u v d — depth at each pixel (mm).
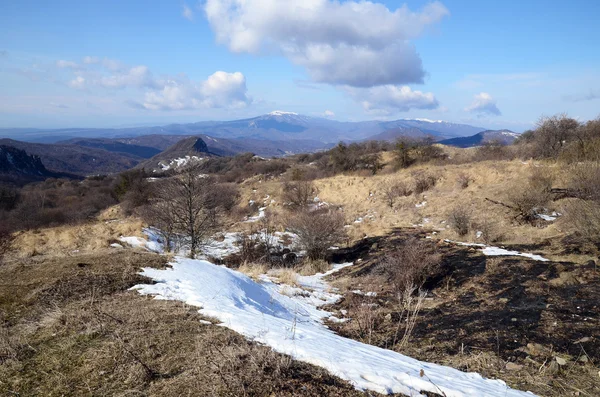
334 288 9805
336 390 3160
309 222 13945
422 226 16031
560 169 15984
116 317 4609
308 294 8828
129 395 3043
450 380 3723
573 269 7570
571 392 3748
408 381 3479
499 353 4824
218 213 17203
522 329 5461
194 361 3537
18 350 3871
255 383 3172
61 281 5895
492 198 16891
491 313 6332
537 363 4422
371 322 6547
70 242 16203
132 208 28281
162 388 3121
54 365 3564
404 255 9773
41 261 7285
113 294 5586
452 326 6027
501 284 7691
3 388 3227
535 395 3662
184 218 13609
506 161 23859
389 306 7770
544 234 11125
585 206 10172
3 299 5324
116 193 39094
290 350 3842
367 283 9680
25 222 27641
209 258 14430
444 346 5301
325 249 13828
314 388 3156
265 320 4973
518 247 10289
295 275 10922
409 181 24578
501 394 3461
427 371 3918
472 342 5289
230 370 3340
